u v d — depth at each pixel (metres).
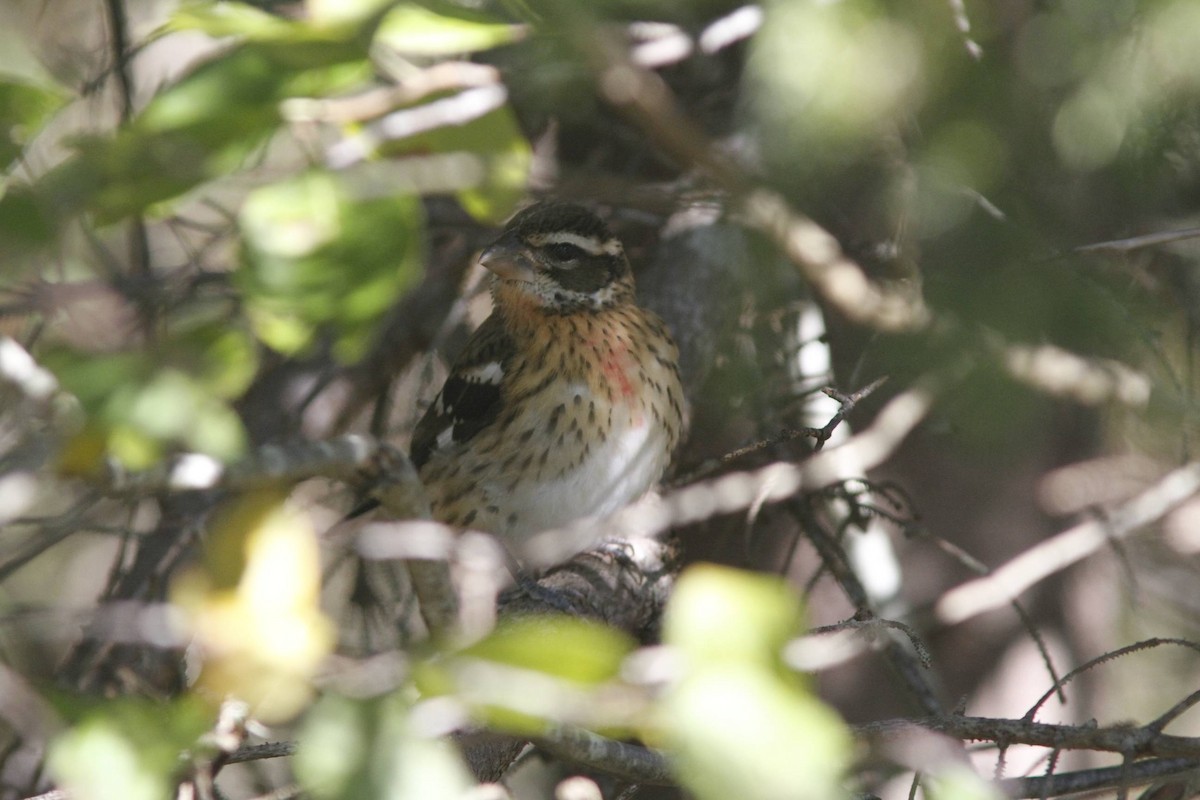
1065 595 13.12
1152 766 7.50
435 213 12.33
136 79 11.30
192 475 4.93
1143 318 11.02
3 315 6.73
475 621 9.53
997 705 12.66
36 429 5.77
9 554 9.31
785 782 4.02
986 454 12.15
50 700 4.72
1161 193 10.95
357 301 5.93
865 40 8.67
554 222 11.17
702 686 4.11
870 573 11.77
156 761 4.55
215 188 8.16
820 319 12.09
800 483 10.73
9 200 5.83
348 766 4.34
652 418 11.12
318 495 11.36
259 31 5.85
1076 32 9.62
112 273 8.56
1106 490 12.86
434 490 11.51
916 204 10.29
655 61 9.25
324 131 8.20
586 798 7.01
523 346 11.25
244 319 8.09
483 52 9.59
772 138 9.67
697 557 12.31
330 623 4.93
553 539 10.80
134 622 5.32
